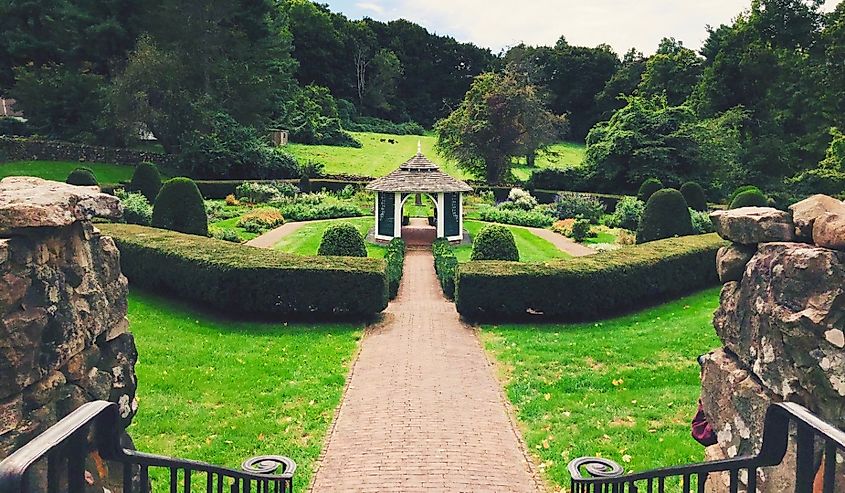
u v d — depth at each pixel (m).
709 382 5.30
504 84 47.47
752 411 4.56
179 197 21.97
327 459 7.68
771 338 4.35
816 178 35.22
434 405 9.40
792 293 4.13
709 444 5.54
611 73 77.31
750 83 43.50
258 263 14.14
